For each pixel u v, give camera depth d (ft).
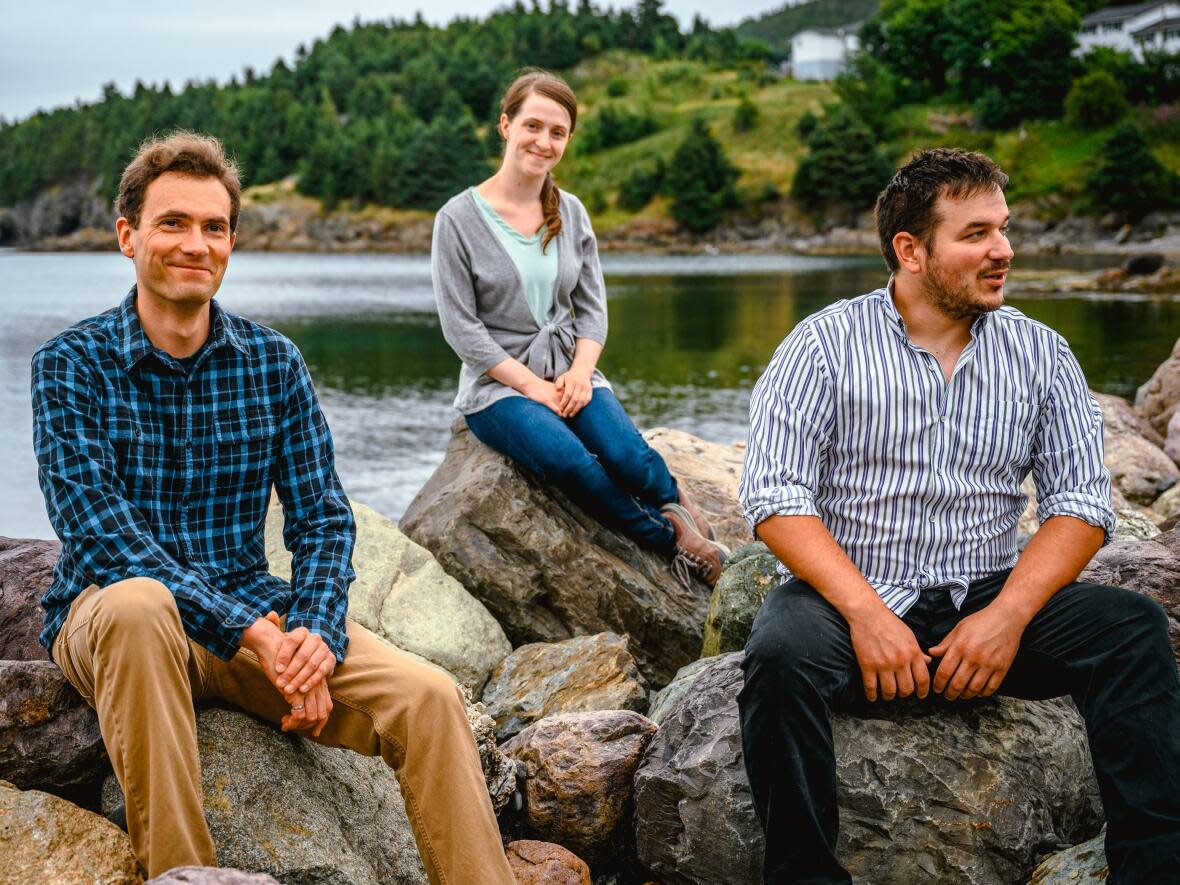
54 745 8.73
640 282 156.25
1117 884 8.00
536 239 15.44
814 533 9.07
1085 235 247.91
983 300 8.98
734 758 9.43
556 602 15.26
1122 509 18.62
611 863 10.55
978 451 9.27
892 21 373.61
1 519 32.71
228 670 8.93
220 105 488.02
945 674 8.92
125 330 8.77
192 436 8.97
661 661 15.65
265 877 6.59
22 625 10.69
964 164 8.93
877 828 9.12
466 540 15.10
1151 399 27.78
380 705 8.57
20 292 148.77
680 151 314.55
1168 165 273.33
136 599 7.88
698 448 20.72
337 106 501.15
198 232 8.61
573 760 10.41
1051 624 8.84
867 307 9.46
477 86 477.77
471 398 15.64
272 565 13.48
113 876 7.90
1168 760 8.02
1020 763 9.45
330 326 98.27
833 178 296.92
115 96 546.67
